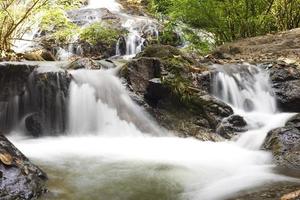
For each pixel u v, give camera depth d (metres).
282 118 5.94
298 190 3.35
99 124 6.10
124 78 6.48
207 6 9.59
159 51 7.04
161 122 6.04
